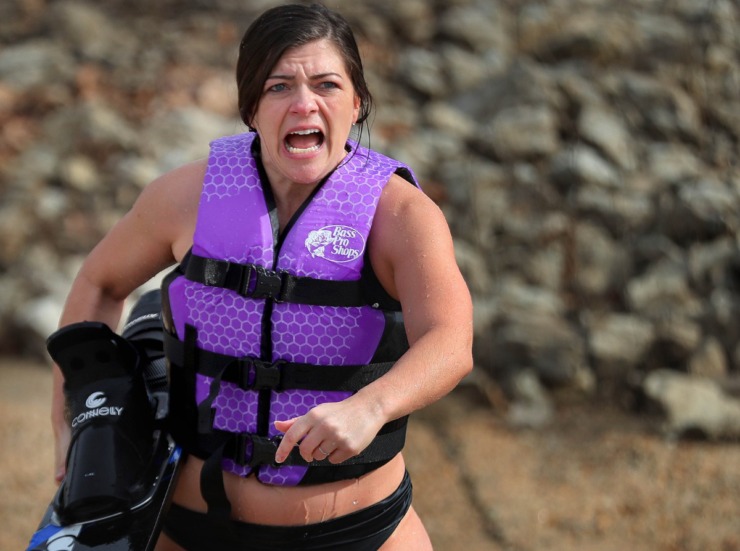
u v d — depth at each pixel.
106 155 20.95
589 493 13.64
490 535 12.61
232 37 24.73
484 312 17.20
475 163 20.30
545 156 20.31
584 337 16.78
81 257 18.97
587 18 24.00
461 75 23.06
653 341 16.69
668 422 15.17
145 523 5.96
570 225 18.62
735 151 20.56
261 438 6.06
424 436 15.15
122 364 6.54
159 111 22.09
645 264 18.20
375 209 6.09
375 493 6.32
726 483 13.70
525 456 14.66
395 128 21.39
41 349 17.17
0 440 13.92
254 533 6.19
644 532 12.71
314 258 6.02
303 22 5.93
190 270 6.19
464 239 18.72
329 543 6.24
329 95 5.97
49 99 22.58
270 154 6.08
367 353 6.11
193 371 6.25
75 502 5.95
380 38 24.08
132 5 26.25
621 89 21.77
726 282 17.69
